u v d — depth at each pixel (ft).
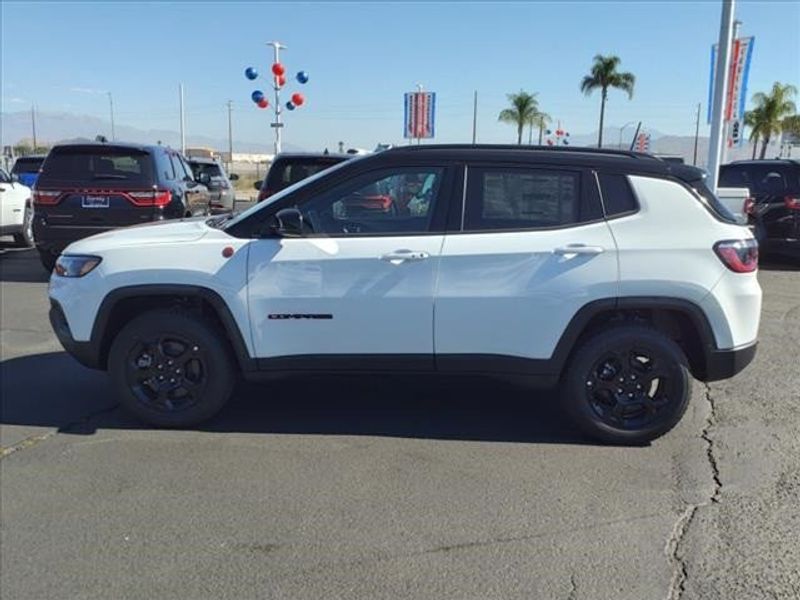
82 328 15.51
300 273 14.84
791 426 16.06
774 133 137.80
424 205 14.98
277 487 13.08
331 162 34.32
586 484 13.19
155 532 11.51
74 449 14.78
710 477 13.48
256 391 18.37
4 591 9.98
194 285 15.03
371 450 14.75
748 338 14.87
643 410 15.01
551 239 14.52
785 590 10.00
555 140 151.53
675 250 14.35
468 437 15.47
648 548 11.02
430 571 10.43
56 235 33.99
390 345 14.93
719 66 39.32
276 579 10.25
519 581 10.19
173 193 34.86
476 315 14.64
